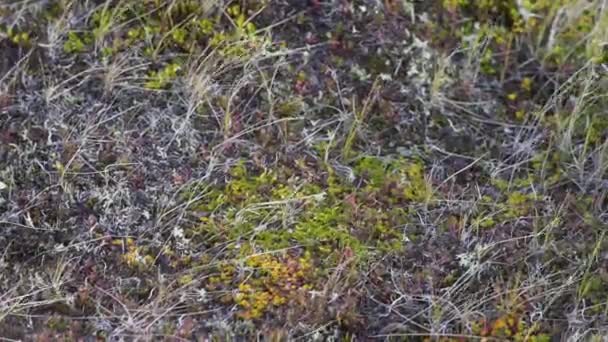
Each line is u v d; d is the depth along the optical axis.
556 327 3.51
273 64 3.95
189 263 3.54
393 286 3.56
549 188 3.81
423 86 3.99
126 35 3.91
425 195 3.75
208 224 3.61
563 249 3.66
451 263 3.62
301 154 3.81
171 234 3.59
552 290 3.56
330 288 3.50
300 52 3.99
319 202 3.69
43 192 3.61
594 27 4.05
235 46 3.92
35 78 3.81
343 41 4.04
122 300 3.45
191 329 3.42
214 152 3.77
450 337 3.46
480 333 3.48
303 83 3.94
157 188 3.67
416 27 4.08
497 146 3.91
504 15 4.14
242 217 3.63
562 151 3.88
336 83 3.95
